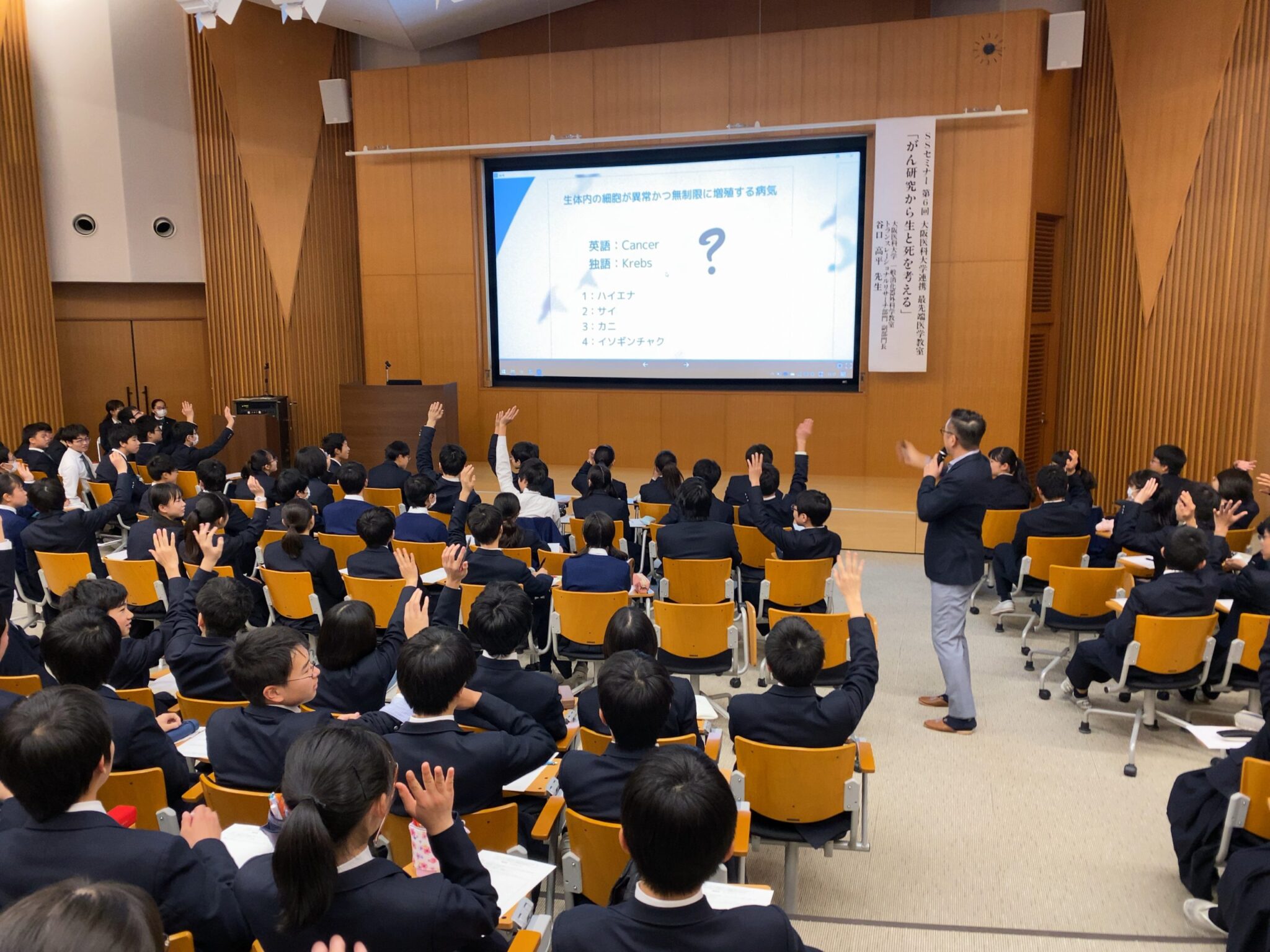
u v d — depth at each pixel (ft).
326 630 10.37
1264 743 10.04
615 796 8.16
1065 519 19.19
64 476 25.80
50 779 5.83
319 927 5.45
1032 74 28.76
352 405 33.65
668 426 34.35
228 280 37.78
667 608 14.79
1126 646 14.44
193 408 39.24
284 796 5.49
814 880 11.49
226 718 8.73
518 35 35.40
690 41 32.53
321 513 22.40
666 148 32.83
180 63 36.99
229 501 20.36
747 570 19.89
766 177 32.07
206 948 6.23
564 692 14.17
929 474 14.94
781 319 32.68
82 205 36.40
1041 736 15.57
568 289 34.76
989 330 30.09
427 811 6.06
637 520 21.07
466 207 35.09
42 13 35.17
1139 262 28.91
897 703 16.98
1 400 35.24
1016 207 29.32
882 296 30.45
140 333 38.47
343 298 38.86
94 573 19.94
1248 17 25.89
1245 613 14.66
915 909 10.88
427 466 25.00
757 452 20.36
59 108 35.73
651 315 34.01
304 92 37.27
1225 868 9.02
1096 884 11.37
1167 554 14.30
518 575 15.30
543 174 34.30
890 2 31.30
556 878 9.67
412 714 8.66
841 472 32.55
